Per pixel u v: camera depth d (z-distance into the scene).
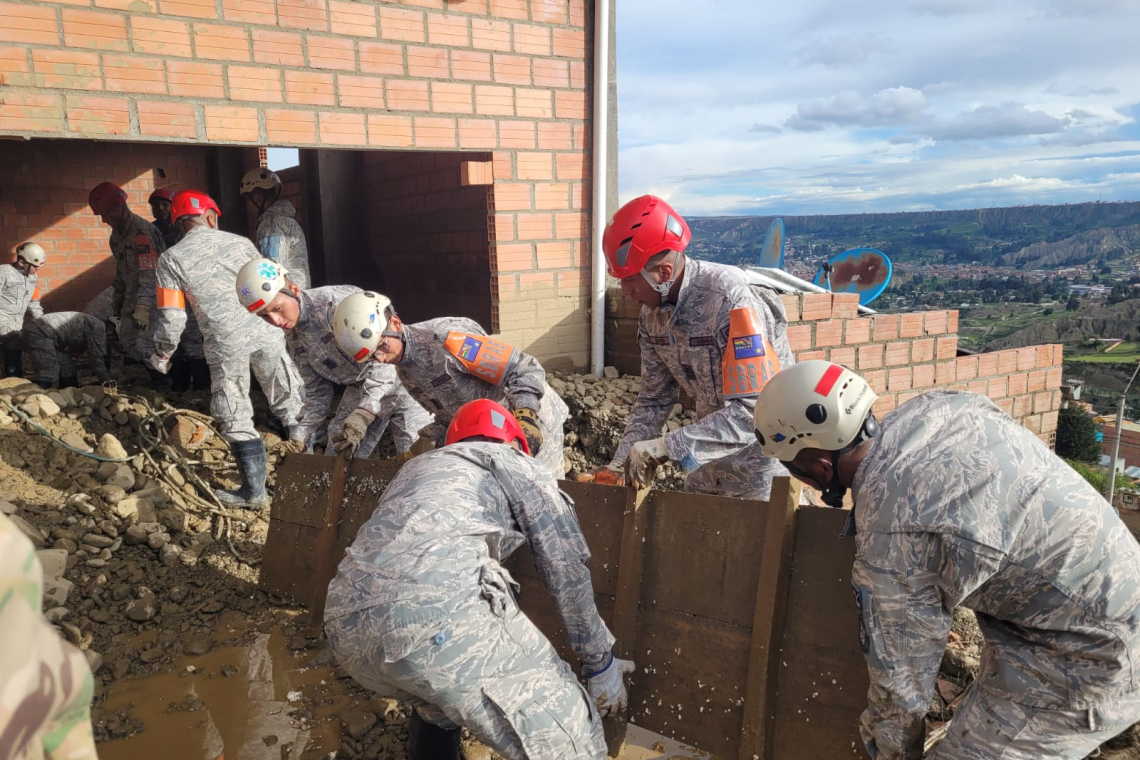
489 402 2.80
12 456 4.75
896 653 1.85
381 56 5.57
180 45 4.88
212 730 3.11
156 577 4.17
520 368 3.41
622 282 3.13
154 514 4.60
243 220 11.25
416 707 2.63
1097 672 1.77
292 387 5.17
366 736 3.06
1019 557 1.75
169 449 5.18
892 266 6.84
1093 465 12.38
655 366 3.46
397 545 2.29
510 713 2.24
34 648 0.91
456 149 5.97
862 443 2.01
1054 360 7.19
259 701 3.29
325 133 5.43
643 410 3.55
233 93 5.08
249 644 3.72
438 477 2.48
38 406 5.24
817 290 6.10
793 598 2.60
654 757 2.88
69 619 3.73
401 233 8.70
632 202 3.03
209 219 5.04
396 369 3.66
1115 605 1.74
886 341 6.04
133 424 5.53
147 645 3.69
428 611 2.19
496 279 6.34
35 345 6.45
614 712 2.65
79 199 10.59
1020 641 1.89
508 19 6.04
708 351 3.14
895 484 1.82
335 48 5.39
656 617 2.90
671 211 3.01
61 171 10.42
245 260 4.79
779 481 2.58
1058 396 7.31
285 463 4.20
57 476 4.72
